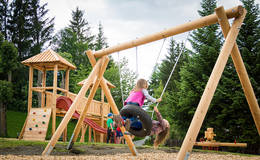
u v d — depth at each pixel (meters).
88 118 15.02
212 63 16.89
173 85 30.62
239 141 14.58
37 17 35.06
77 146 7.97
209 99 3.81
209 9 20.09
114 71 31.28
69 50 41.88
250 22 15.55
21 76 28.56
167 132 4.63
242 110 14.48
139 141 28.02
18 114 30.92
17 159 4.46
